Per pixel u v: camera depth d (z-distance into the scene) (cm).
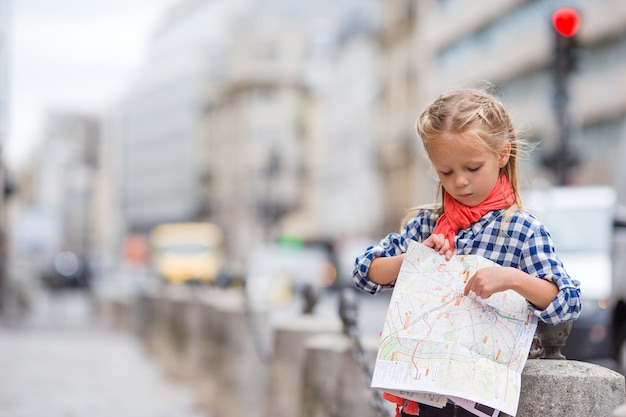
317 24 10731
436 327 295
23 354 1677
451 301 296
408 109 6006
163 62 13900
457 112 290
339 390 545
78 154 18762
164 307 1511
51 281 4706
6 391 1175
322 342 578
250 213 10381
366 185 7425
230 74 10956
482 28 4881
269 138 10500
